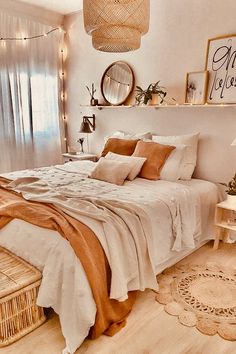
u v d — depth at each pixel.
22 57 4.14
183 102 3.24
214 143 3.06
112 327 1.77
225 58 2.85
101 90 4.11
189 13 3.06
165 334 1.76
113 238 1.78
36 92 4.39
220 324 1.85
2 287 1.60
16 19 4.00
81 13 4.25
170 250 2.33
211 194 2.89
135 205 2.08
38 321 1.80
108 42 1.99
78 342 1.60
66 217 1.86
